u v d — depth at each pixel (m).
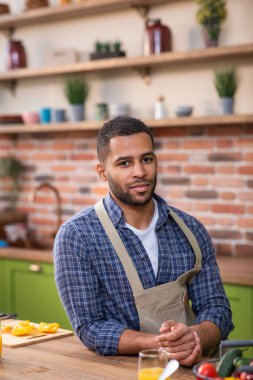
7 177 5.26
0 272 4.51
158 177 4.49
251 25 4.00
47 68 4.71
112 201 2.38
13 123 5.00
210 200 4.26
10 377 1.94
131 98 4.55
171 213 2.46
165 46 4.20
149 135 2.32
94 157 4.79
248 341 1.83
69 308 2.30
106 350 2.17
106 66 4.39
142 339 2.13
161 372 1.72
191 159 4.33
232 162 4.16
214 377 1.66
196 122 4.05
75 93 4.59
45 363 2.08
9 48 4.98
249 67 4.03
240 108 4.08
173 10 4.30
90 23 4.72
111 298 2.32
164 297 2.34
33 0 4.79
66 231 2.36
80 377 1.92
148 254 2.39
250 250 4.11
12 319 2.68
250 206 4.10
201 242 2.50
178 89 4.33
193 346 2.08
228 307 2.45
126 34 4.54
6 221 5.02
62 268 2.32
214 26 3.96
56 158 5.01
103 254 2.33
